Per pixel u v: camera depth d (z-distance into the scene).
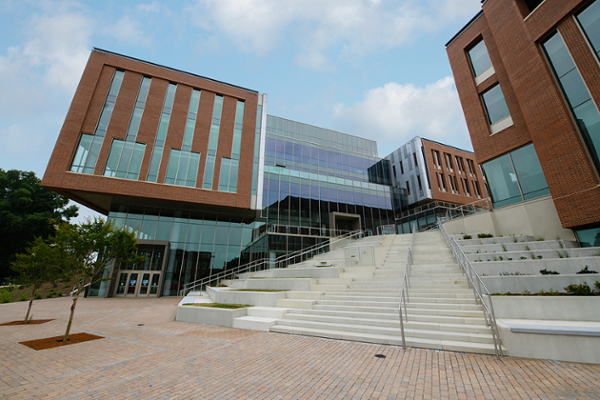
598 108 11.07
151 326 10.15
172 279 22.91
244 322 9.57
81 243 9.38
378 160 38.62
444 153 36.88
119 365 5.77
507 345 5.96
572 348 5.47
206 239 24.80
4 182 37.94
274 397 4.22
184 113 24.97
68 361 6.04
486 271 9.90
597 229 11.17
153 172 22.45
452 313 7.80
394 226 32.41
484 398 4.05
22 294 23.09
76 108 21.45
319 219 29.28
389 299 9.50
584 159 11.20
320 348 6.89
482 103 17.31
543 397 4.00
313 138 36.38
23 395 4.30
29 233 35.47
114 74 23.75
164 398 4.20
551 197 12.87
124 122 22.70
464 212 22.17
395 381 4.76
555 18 12.66
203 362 5.93
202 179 23.72
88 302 18.62
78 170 20.45
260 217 26.66
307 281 12.52
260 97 29.19
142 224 23.42
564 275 7.85
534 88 13.34
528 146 14.45
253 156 26.44
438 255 13.81
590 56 11.48
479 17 17.70
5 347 7.29
